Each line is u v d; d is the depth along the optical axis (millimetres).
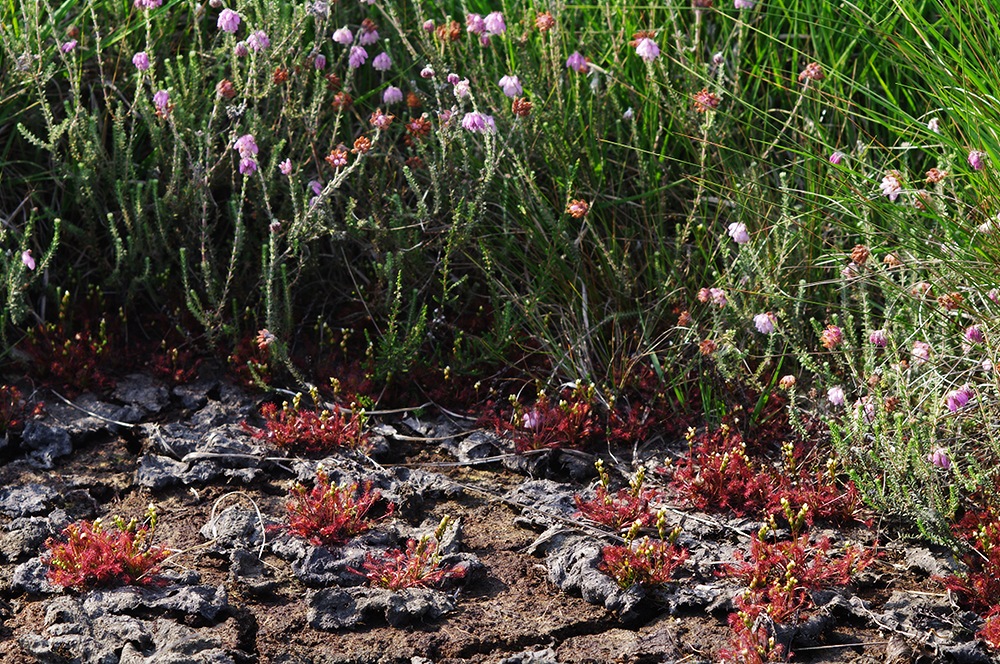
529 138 2023
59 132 1964
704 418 1927
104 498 1840
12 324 1994
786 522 1819
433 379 1983
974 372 1864
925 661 1691
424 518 1829
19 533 1780
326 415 1900
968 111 1895
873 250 1918
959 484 1812
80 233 2008
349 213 1970
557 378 1982
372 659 1690
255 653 1692
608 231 2012
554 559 1774
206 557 1773
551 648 1704
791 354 1925
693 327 1915
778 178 2020
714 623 1725
